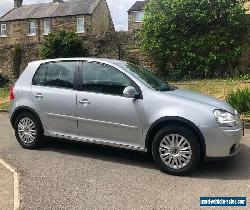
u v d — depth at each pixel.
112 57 24.89
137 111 6.41
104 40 25.19
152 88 6.54
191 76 21.19
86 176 6.13
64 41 25.70
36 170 6.43
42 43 27.27
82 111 6.93
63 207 4.95
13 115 7.83
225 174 6.21
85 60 7.17
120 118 6.56
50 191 5.49
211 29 21.14
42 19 39.50
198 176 6.12
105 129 6.76
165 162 6.23
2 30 41.59
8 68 28.45
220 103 6.45
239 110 10.66
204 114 6.02
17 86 7.80
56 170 6.43
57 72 7.43
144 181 5.90
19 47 27.95
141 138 6.45
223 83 16.73
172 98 6.29
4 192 5.39
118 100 6.60
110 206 4.98
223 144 5.98
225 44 20.39
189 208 4.91
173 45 21.34
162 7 21.75
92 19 37.94
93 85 6.94
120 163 6.82
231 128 6.04
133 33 24.20
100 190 5.53
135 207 4.95
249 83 16.14
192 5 21.02
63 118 7.19
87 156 7.26
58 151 7.60
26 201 5.12
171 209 4.88
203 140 6.00
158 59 22.28
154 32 21.84
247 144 8.14
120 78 6.73
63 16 38.50
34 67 7.76
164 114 6.18
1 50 28.61
